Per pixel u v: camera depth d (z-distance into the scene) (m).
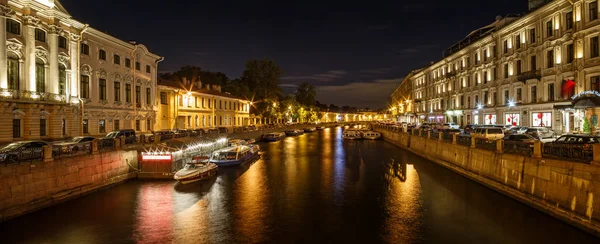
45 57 25.97
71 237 13.59
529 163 16.14
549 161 14.69
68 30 28.17
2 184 14.22
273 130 69.00
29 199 15.44
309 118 119.44
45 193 16.28
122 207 17.23
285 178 24.34
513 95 40.03
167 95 45.06
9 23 23.41
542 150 15.62
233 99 65.75
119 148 22.33
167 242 13.20
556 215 14.05
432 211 16.56
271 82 80.31
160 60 42.84
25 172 15.25
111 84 33.66
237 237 13.64
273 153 39.91
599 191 12.02
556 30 32.50
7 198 14.43
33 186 15.64
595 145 12.34
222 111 61.50
